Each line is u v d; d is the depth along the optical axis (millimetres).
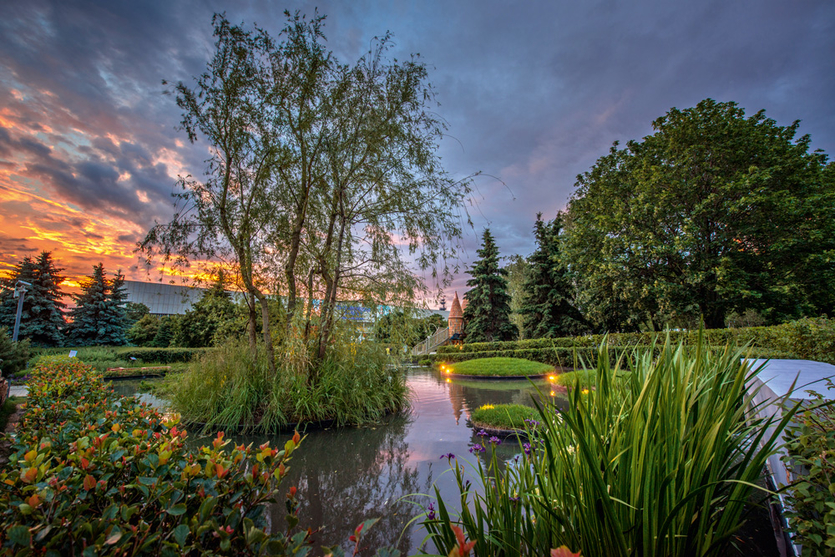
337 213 7469
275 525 2922
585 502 1280
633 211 15273
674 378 1429
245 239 6914
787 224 13984
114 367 16797
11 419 5242
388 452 4832
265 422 6035
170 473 1395
